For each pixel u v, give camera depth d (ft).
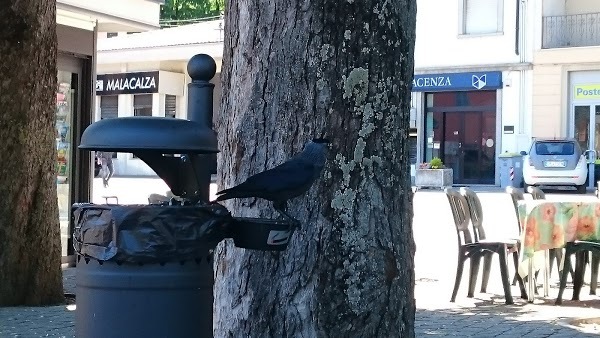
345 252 12.60
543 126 101.30
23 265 27.73
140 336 10.12
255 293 12.96
